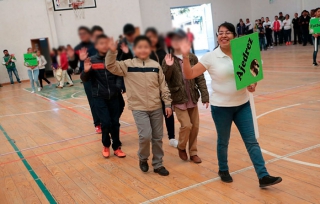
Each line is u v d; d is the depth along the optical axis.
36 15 15.41
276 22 18.91
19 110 8.70
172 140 4.58
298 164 3.56
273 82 8.49
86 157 4.54
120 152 4.41
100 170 4.01
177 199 3.08
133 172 3.85
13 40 15.40
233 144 4.40
